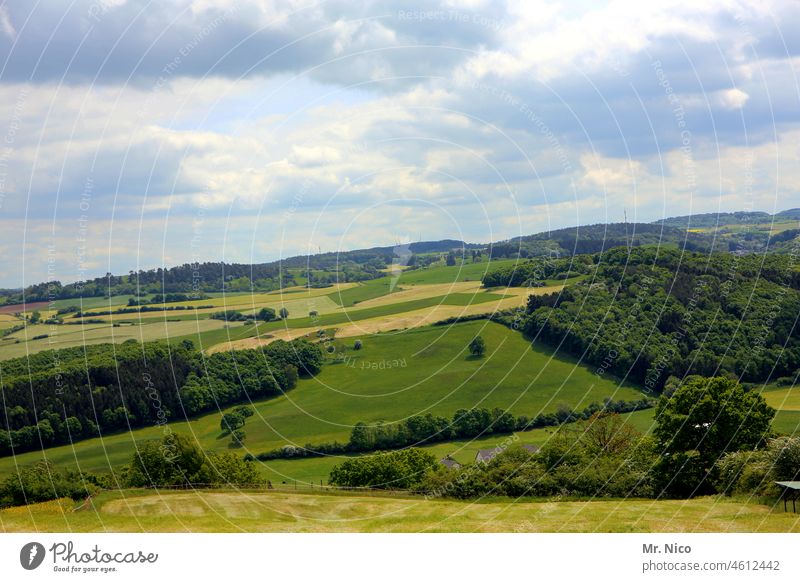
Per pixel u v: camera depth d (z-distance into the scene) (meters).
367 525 36.22
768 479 39.84
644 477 45.34
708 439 46.72
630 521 35.16
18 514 38.62
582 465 46.78
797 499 38.00
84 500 42.97
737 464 41.88
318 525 36.28
